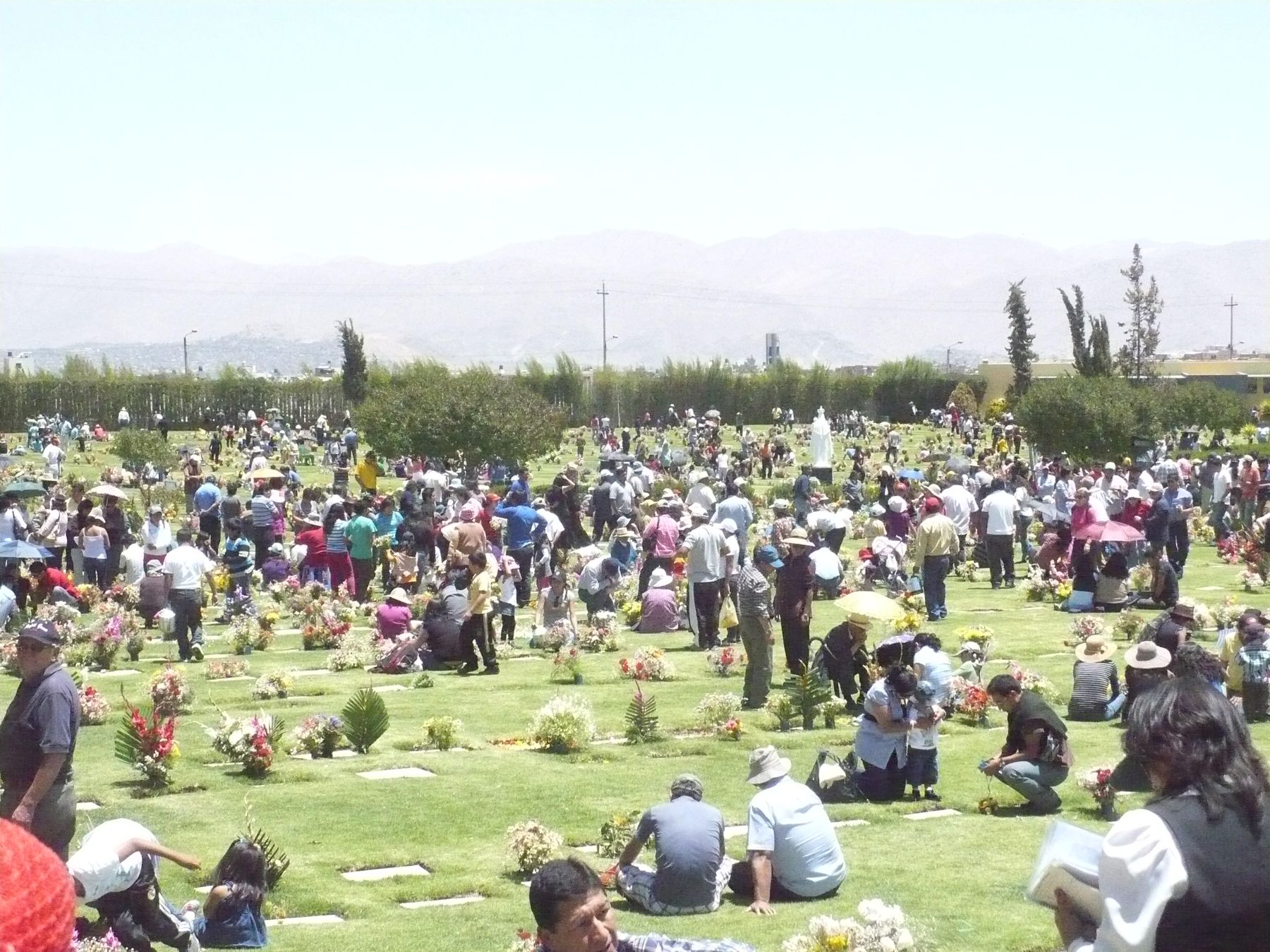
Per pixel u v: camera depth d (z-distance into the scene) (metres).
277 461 68.31
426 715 17.17
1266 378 120.81
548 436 55.59
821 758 13.45
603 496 36.38
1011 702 12.82
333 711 17.48
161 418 80.19
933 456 66.94
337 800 13.17
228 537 29.50
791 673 18.25
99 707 16.75
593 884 5.03
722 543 21.84
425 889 10.62
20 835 4.19
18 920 3.98
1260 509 37.56
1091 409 59.28
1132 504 30.80
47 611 22.97
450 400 53.81
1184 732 4.05
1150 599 25.78
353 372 95.50
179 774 14.16
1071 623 24.38
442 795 13.34
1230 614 23.83
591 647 22.33
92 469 64.38
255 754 14.03
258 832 11.29
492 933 9.57
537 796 13.30
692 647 22.31
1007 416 93.50
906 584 28.41
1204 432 88.50
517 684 19.34
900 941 8.79
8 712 8.69
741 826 12.44
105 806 12.98
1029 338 101.44
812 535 31.22
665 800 13.19
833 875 10.34
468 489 37.00
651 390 108.44
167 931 8.82
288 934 9.62
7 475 54.84
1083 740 15.38
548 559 27.30
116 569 29.50
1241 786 3.95
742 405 109.56
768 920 9.73
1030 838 11.82
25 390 93.88
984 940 9.27
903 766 13.20
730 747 15.32
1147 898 3.86
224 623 25.73
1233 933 3.82
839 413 110.44
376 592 30.17
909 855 11.38
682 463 64.88
